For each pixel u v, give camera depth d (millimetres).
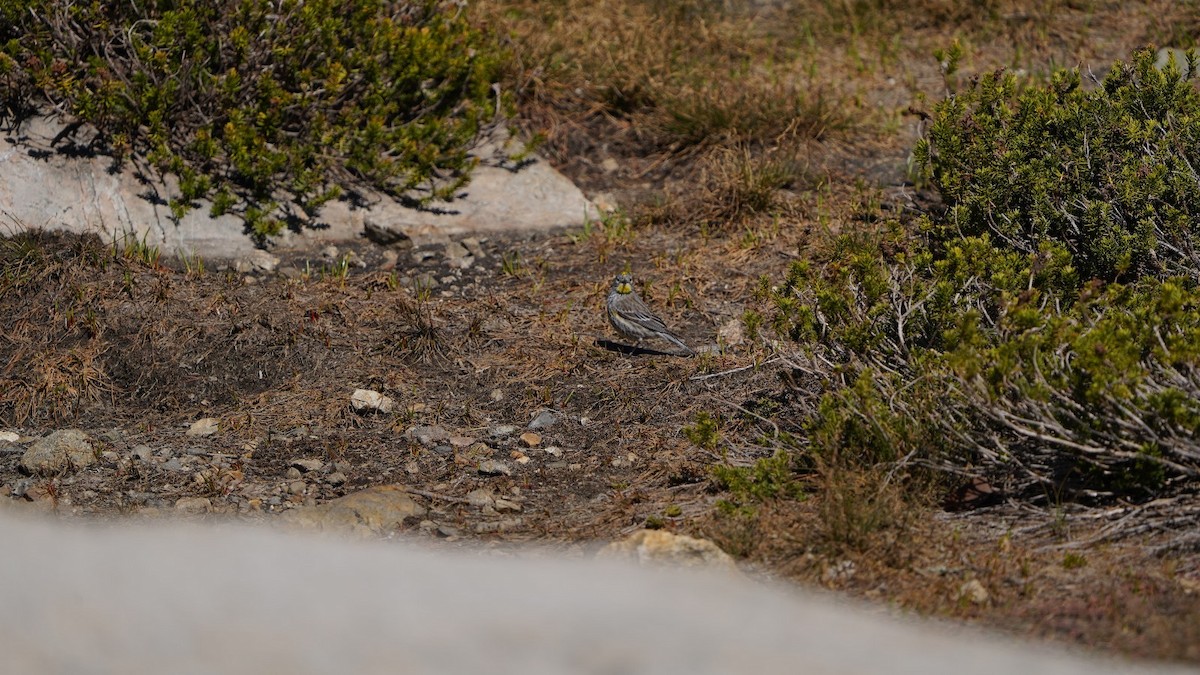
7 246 15062
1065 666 7523
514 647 6961
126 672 6613
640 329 14047
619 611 7660
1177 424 9812
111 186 16141
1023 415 10523
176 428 13078
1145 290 12508
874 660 7164
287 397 13617
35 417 13242
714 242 16969
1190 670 7617
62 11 16094
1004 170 14312
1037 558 9633
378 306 15266
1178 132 13609
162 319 14453
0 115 16172
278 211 16781
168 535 9188
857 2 22891
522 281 16188
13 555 8258
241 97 16969
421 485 11992
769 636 7434
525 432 13016
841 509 10141
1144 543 9641
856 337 11672
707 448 11445
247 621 7242
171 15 16234
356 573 8180
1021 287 12344
